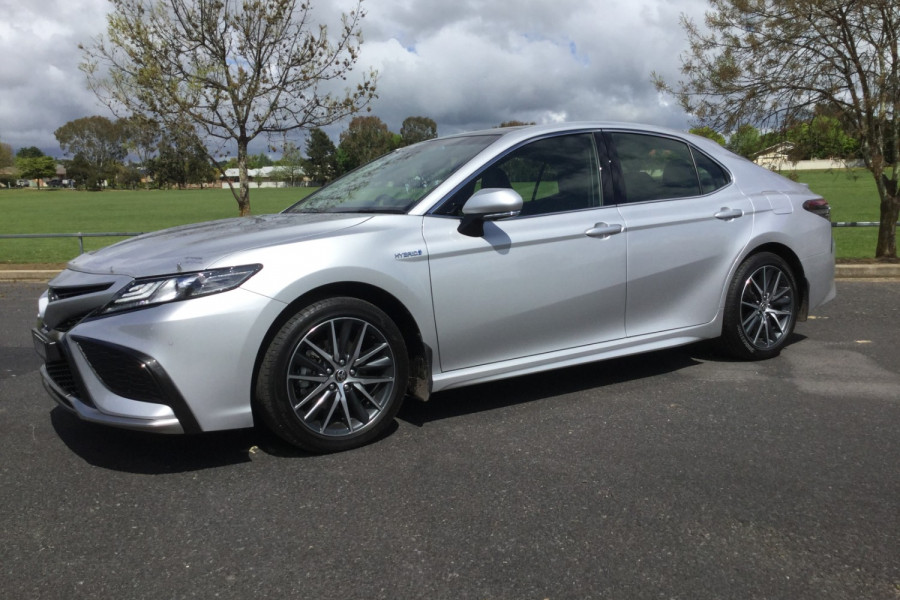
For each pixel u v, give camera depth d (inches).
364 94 411.8
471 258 140.6
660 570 89.1
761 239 184.1
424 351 137.5
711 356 199.0
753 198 188.2
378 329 130.5
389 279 130.6
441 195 143.1
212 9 382.0
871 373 179.3
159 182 5364.2
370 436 132.3
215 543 96.9
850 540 96.3
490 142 157.2
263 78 398.9
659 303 169.3
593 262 156.1
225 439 136.9
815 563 90.6
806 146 386.6
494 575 88.3
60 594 84.9
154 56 378.9
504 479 116.8
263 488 114.3
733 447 130.1
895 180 385.1
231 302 116.1
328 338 127.3
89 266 129.6
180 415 114.3
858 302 285.6
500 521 102.3
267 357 120.4
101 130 5497.1
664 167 177.6
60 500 110.7
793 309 194.5
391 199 149.4
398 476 118.5
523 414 150.5
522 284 147.0
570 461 124.1
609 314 161.3
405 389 136.4
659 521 101.8
